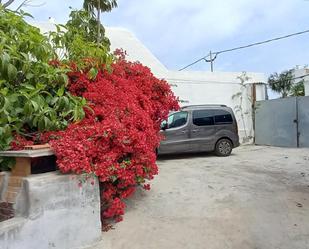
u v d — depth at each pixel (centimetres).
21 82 495
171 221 529
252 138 1747
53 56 552
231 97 1717
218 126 1248
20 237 379
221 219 536
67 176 428
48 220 407
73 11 914
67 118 520
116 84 601
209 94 1673
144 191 687
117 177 478
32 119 479
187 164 1073
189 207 596
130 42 1608
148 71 721
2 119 440
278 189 711
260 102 1694
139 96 629
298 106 1513
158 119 719
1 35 472
